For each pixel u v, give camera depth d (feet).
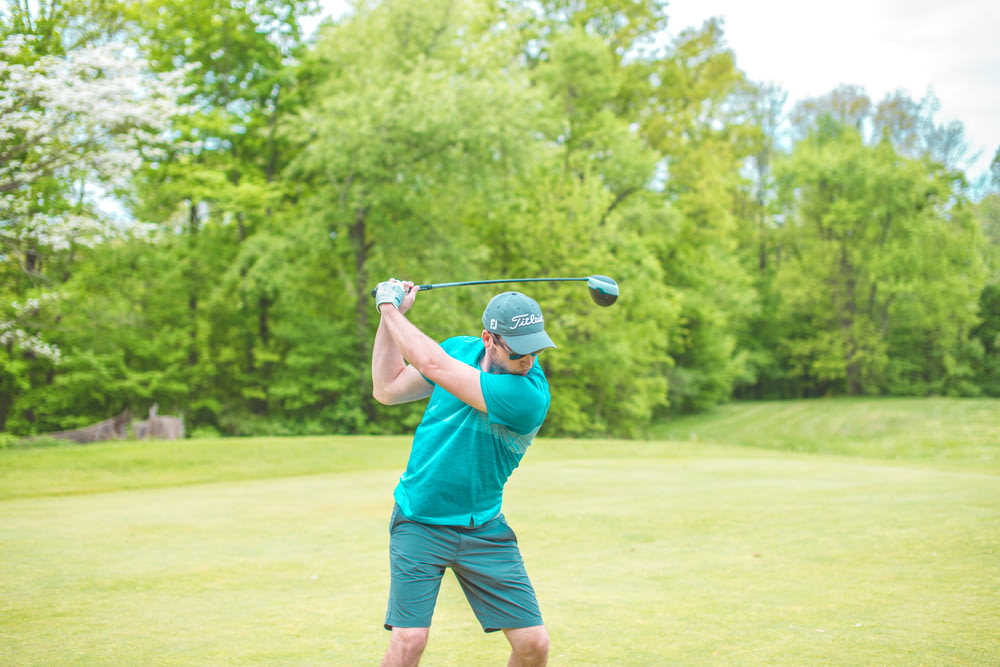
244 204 75.92
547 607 14.88
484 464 8.94
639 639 12.79
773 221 156.66
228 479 40.50
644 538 21.95
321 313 89.76
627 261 96.84
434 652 12.52
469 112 73.61
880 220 136.36
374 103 71.36
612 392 100.68
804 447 94.32
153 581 17.08
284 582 17.01
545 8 107.14
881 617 13.89
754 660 11.67
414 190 77.82
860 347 142.10
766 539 21.47
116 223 50.75
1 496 33.17
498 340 8.77
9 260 54.13
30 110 43.32
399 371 9.80
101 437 60.80
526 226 93.86
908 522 23.25
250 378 87.35
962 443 92.17
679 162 112.57
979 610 14.24
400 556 8.98
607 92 101.30
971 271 135.54
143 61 45.62
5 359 67.62
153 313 79.46
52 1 47.98
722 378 126.31
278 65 83.35
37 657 11.98
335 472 43.78
